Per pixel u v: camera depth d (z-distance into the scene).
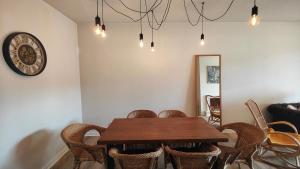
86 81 3.82
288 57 3.91
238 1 2.80
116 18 3.50
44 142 2.59
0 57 1.88
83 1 2.70
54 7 2.87
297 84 3.95
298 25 3.89
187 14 3.33
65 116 3.21
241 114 3.93
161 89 3.86
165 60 3.82
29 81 2.29
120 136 1.88
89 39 3.75
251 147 1.76
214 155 1.55
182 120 2.49
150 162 1.61
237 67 3.88
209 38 3.82
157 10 3.12
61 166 2.74
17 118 2.10
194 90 3.86
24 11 2.22
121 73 3.82
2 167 1.90
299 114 3.11
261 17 3.59
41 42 2.55
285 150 2.97
